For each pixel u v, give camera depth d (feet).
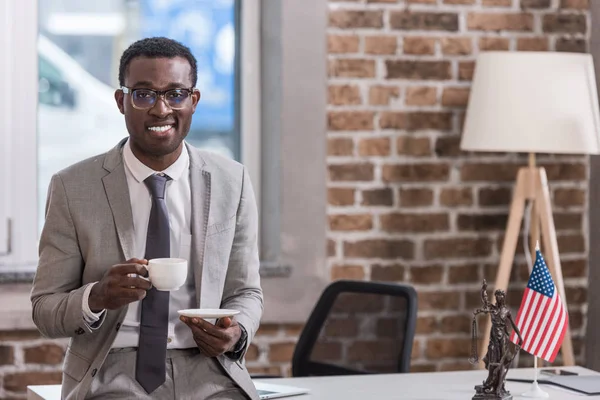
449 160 16.31
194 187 9.57
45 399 9.81
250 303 9.72
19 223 15.44
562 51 16.61
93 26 16.01
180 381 9.05
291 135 15.84
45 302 9.04
